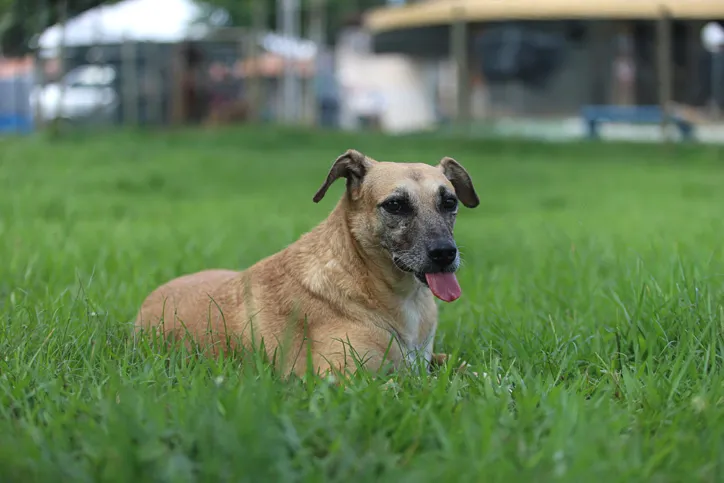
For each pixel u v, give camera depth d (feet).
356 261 16.51
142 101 100.27
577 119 90.07
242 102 103.81
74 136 78.74
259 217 38.58
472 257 28.84
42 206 39.63
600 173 61.77
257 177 57.00
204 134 85.61
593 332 18.01
